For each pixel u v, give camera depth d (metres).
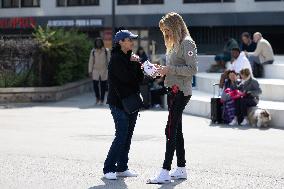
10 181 8.88
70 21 46.50
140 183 8.73
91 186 8.54
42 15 47.28
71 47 25.47
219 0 43.78
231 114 16.02
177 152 9.02
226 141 13.02
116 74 8.77
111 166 9.02
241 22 43.19
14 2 48.00
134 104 8.86
